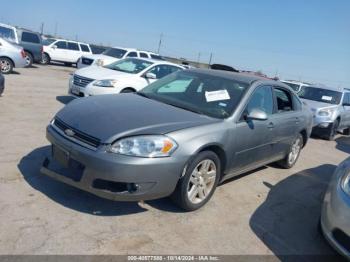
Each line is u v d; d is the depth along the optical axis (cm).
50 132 387
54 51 2239
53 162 387
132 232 342
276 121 525
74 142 354
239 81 494
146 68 945
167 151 350
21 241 302
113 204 386
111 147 337
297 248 371
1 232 309
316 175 646
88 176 341
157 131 356
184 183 375
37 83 1266
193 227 371
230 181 525
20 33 1773
